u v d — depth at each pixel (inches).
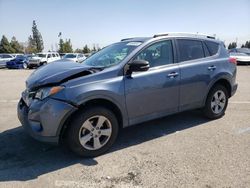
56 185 124.2
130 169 138.1
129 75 158.9
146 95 165.6
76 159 150.3
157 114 175.5
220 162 143.2
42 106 139.1
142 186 122.3
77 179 129.3
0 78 566.9
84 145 148.4
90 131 149.5
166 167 139.2
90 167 140.9
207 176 129.4
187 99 189.5
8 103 290.4
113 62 165.0
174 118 221.3
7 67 1069.1
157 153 156.3
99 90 145.3
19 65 1055.0
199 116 225.1
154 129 197.0
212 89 206.7
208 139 175.9
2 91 372.2
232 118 221.0
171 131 192.2
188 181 125.5
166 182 125.1
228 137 179.0
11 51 3021.7
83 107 146.9
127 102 158.4
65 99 138.5
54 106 137.3
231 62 217.2
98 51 205.6
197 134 185.5
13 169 139.5
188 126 201.9
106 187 122.2
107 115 152.6
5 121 220.1
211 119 216.2
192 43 196.2
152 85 166.7
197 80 191.5
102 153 155.4
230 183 123.3
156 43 176.1
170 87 176.1
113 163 145.0
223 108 219.8
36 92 146.8
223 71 207.3
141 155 154.1
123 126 162.4
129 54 163.3
